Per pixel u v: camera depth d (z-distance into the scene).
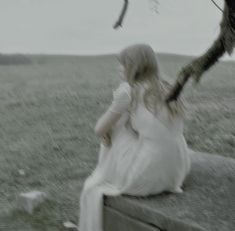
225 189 5.02
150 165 4.75
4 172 7.67
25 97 13.11
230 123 9.04
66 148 8.66
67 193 6.75
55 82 16.11
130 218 4.69
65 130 9.73
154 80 4.89
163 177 4.83
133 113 4.84
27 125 10.27
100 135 4.95
